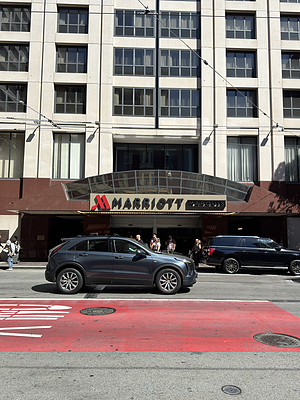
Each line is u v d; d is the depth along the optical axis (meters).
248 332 5.99
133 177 19.78
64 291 9.18
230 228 24.97
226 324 6.47
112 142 22.44
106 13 22.47
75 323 6.42
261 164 22.09
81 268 9.10
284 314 7.30
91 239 9.39
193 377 4.11
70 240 9.44
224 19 23.05
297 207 19.58
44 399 3.51
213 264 15.27
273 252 14.85
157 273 9.21
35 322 6.48
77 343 5.32
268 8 23.20
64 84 22.52
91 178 19.66
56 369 4.31
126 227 22.56
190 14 23.23
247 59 23.14
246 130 22.42
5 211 21.58
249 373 4.25
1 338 5.55
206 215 20.92
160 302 8.29
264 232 21.62
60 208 19.28
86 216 20.59
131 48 22.88
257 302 8.55
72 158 22.30
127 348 5.11
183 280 9.24
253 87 22.67
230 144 22.80
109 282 9.07
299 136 22.77
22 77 22.19
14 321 6.55
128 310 7.44
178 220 22.66
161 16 23.16
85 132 22.09
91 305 7.89
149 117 22.42
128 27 23.03
